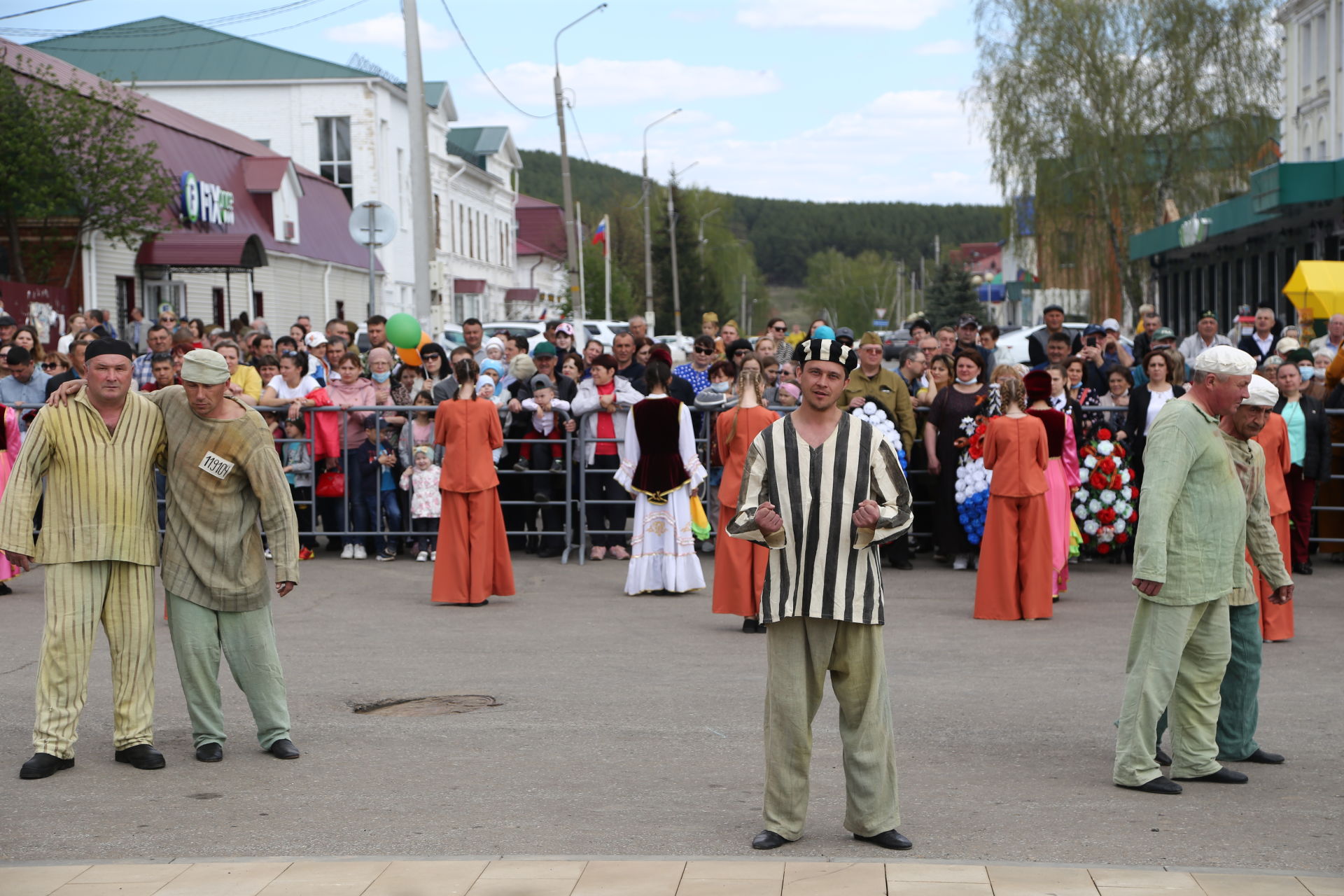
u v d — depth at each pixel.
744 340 16.22
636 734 7.06
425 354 13.74
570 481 13.29
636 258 86.31
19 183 23.11
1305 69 46.97
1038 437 10.41
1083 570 12.91
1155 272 41.59
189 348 13.09
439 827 5.51
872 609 5.14
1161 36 39.75
